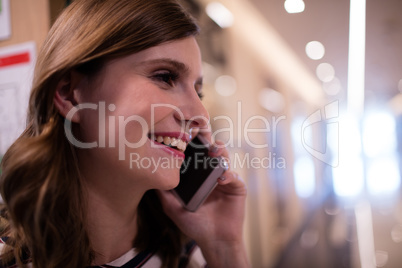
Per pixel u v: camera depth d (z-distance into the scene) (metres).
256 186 3.29
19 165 0.56
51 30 0.66
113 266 0.71
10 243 0.66
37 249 0.58
